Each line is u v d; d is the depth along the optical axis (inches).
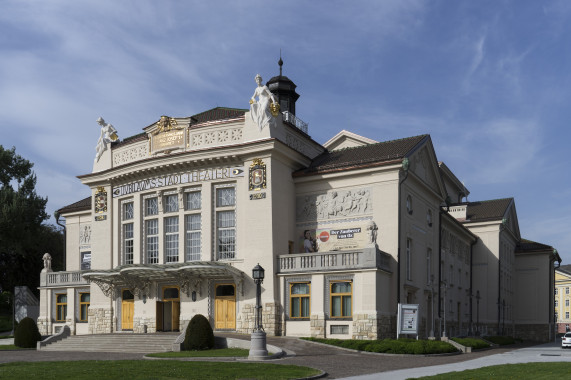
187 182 1625.2
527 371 848.3
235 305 1531.7
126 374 786.2
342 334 1401.3
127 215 1766.7
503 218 2464.3
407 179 1569.9
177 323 1625.2
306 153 1738.4
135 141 1756.9
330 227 1574.8
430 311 1726.1
